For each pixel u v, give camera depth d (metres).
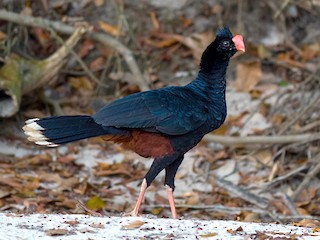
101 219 8.32
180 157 9.52
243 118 14.70
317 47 15.98
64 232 7.58
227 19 16.48
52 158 13.62
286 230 8.22
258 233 7.77
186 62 15.85
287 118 14.55
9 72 13.59
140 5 16.53
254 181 13.42
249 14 16.53
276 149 13.95
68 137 8.93
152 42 16.00
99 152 13.91
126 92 15.14
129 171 13.34
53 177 12.76
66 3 16.36
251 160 13.88
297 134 14.12
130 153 13.90
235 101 15.00
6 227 7.78
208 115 9.52
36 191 12.27
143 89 14.57
